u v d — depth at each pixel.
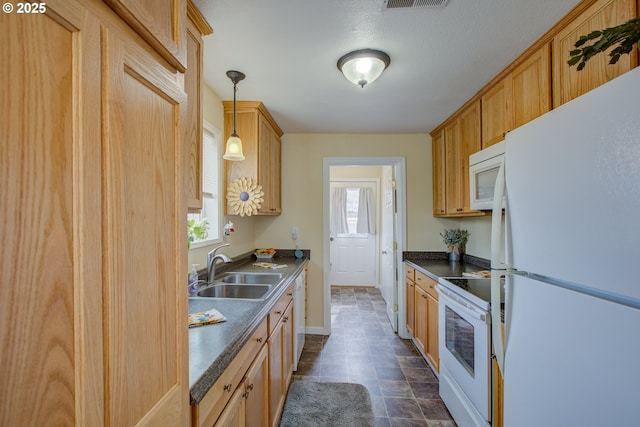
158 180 0.62
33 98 0.37
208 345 0.97
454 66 1.78
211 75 1.89
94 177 0.45
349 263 5.43
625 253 0.62
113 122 0.49
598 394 0.68
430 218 3.21
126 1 0.51
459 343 1.80
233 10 1.28
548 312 0.85
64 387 0.40
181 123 0.72
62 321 0.40
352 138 3.25
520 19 1.35
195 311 1.31
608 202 0.66
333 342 3.01
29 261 0.37
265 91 2.14
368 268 5.41
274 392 1.62
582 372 0.73
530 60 1.59
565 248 0.79
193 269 1.79
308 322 3.22
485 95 2.07
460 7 1.27
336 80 1.96
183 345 0.70
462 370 1.71
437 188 3.06
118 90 0.50
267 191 2.61
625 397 0.62
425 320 2.53
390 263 3.62
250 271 2.37
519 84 1.69
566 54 1.33
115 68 0.49
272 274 2.25
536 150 0.92
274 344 1.63
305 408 1.94
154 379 0.60
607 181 0.66
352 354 2.74
